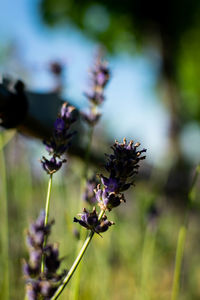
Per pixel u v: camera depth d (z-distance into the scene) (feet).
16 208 1.87
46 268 0.96
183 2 9.36
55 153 0.95
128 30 10.24
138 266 2.22
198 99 10.19
